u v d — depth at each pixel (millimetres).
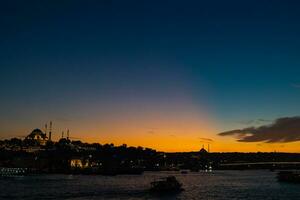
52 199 185250
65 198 189875
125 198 195375
